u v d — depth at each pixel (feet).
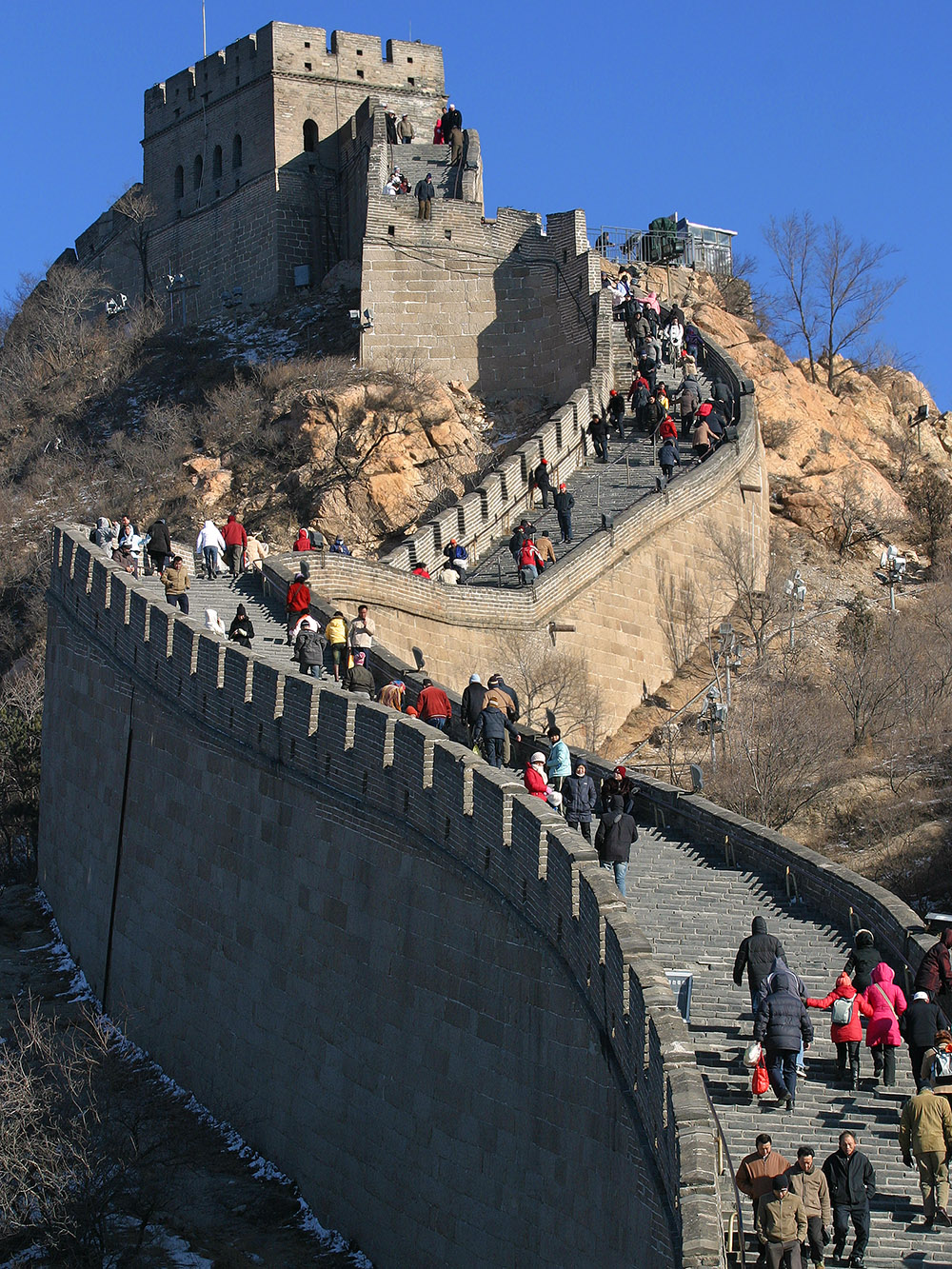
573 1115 65.10
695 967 73.72
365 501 178.19
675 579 152.25
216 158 245.04
